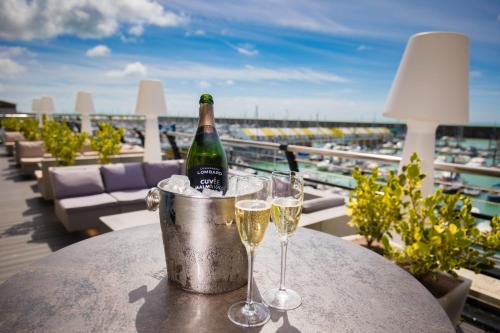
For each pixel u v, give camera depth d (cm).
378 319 59
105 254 87
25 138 884
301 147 362
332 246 97
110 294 66
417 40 158
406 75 162
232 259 66
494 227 127
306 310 62
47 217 393
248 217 59
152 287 69
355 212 154
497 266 180
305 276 77
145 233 105
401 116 162
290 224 68
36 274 75
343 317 59
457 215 127
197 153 84
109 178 386
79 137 526
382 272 80
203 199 60
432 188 179
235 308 61
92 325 55
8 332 53
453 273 124
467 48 155
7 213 408
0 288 68
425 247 114
